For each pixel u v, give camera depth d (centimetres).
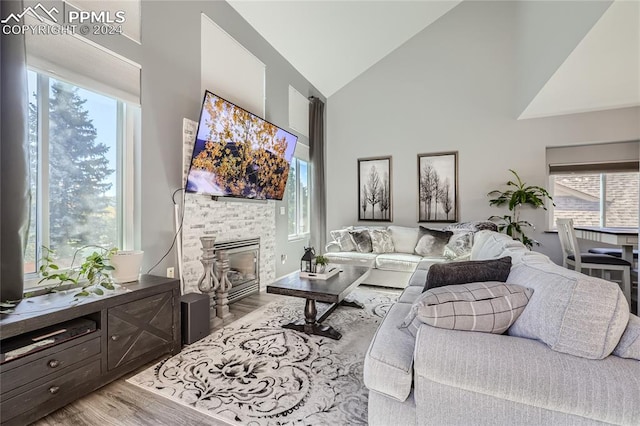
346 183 562
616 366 97
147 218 251
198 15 298
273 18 377
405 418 118
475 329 119
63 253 209
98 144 229
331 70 514
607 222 442
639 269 186
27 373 143
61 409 157
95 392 171
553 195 462
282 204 450
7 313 149
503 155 462
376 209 540
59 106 206
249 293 368
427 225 506
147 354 197
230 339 241
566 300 103
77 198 217
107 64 221
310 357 212
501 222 464
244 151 328
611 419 92
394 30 478
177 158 278
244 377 187
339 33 438
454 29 485
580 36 225
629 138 405
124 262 207
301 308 318
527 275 137
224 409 157
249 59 369
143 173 248
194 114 294
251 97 373
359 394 169
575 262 318
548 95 351
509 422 103
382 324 157
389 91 529
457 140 488
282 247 448
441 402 111
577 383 95
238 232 349
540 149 444
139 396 168
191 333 233
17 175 170
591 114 421
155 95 256
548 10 303
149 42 251
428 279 152
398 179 525
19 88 170
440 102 497
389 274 410
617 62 263
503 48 459
